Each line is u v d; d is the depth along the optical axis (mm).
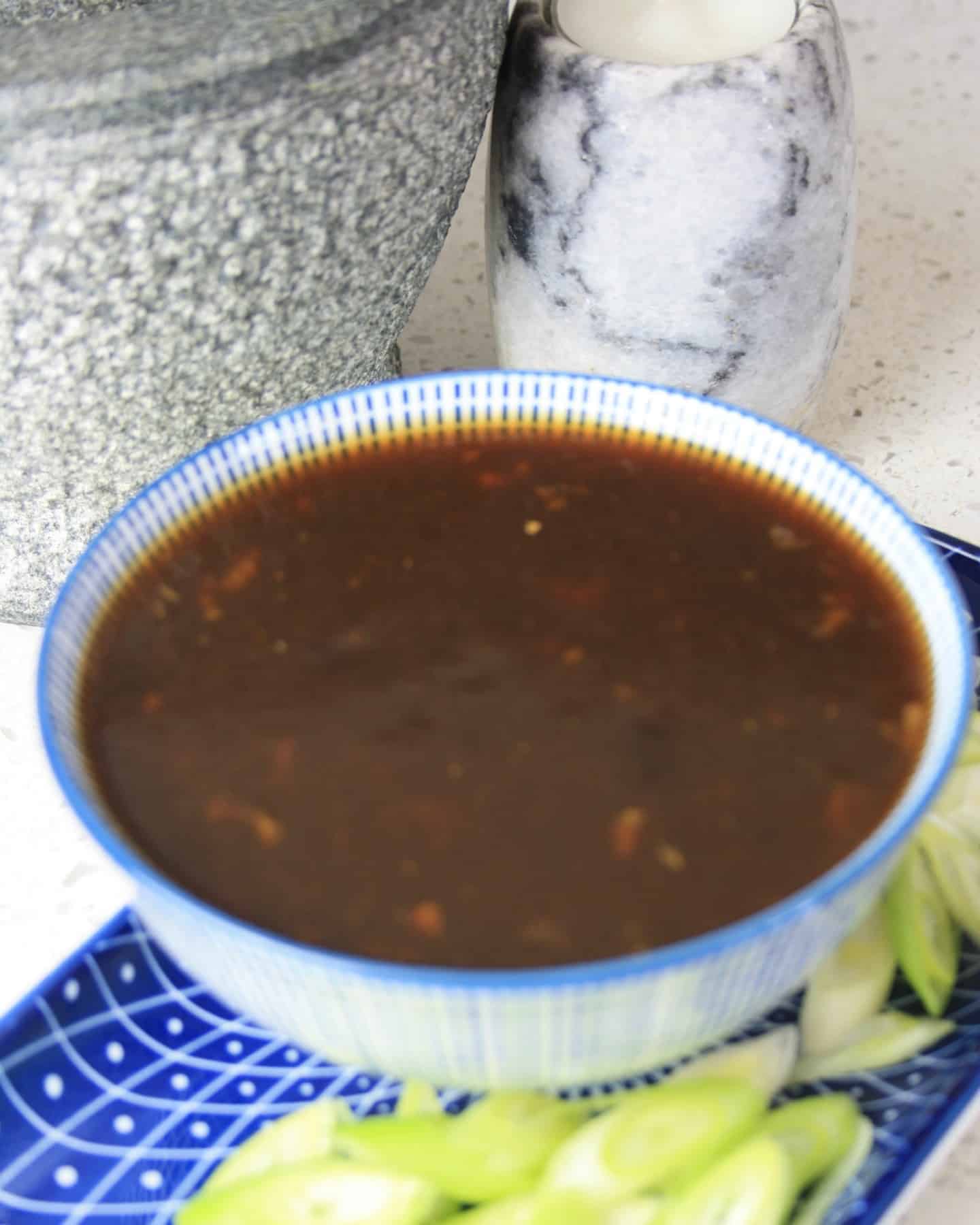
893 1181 222
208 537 261
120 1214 230
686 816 223
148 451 296
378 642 246
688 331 315
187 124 251
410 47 267
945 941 250
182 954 222
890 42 497
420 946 212
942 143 448
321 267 284
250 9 260
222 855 222
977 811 263
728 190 298
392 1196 226
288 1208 226
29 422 282
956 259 406
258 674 242
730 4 318
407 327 385
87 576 245
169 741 234
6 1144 235
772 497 262
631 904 215
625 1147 229
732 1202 222
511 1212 224
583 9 318
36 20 288
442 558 257
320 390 310
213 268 271
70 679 236
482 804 225
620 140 297
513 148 312
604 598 250
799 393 333
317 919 215
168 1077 243
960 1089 231
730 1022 220
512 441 276
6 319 264
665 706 235
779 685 236
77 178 250
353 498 268
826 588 249
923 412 365
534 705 236
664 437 271
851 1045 240
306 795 227
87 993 247
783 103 294
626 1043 210
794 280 312
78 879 282
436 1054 210
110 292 265
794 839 220
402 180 284
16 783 298
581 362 328
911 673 237
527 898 216
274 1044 247
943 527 335
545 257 316
